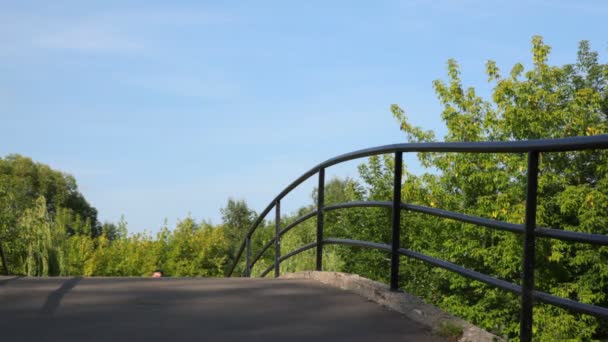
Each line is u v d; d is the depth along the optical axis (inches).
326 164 283.6
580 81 904.9
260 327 177.6
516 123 799.7
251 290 234.4
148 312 192.9
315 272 271.6
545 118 794.2
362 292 223.8
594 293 727.7
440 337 169.8
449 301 830.5
